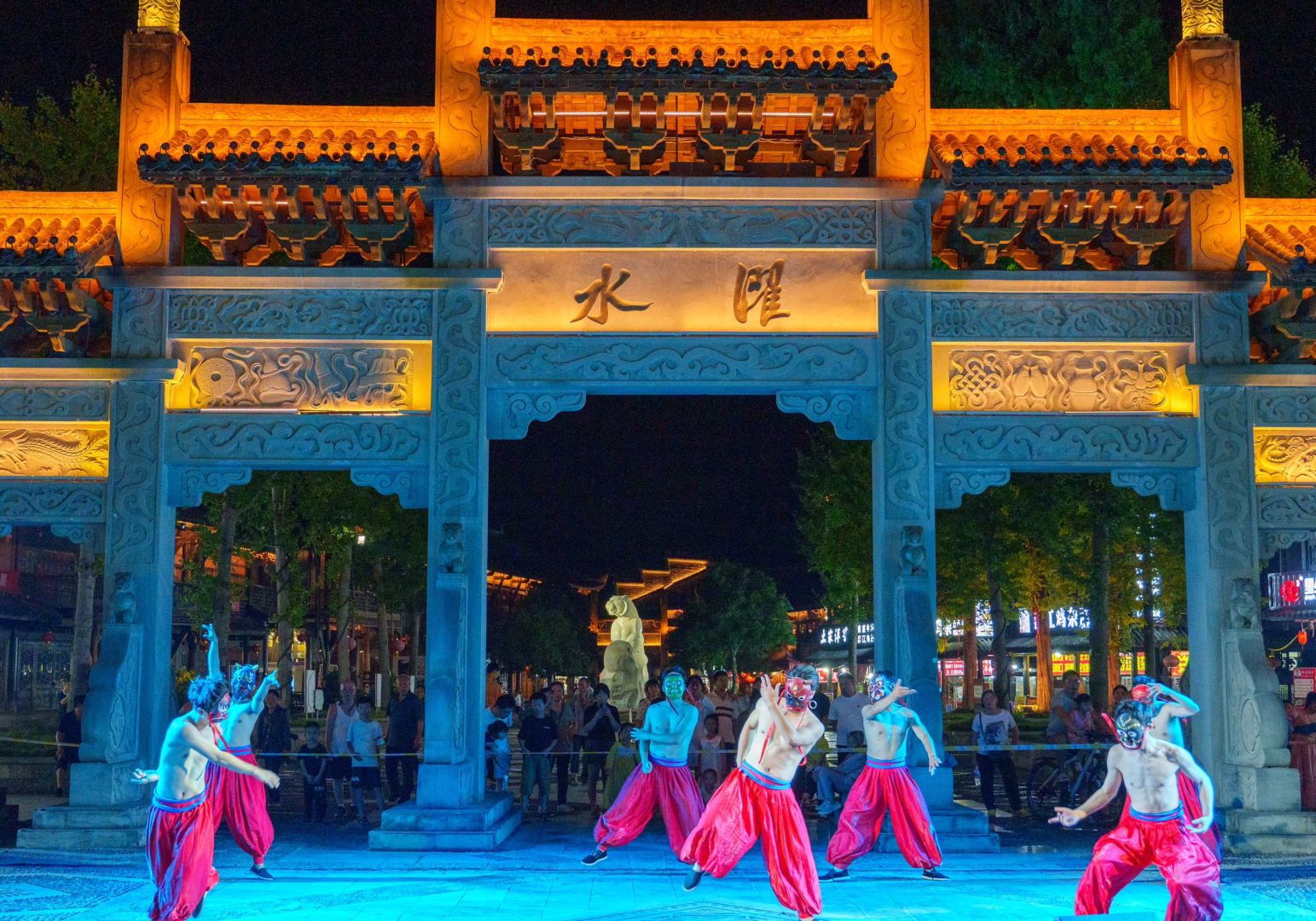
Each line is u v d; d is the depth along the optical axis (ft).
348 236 52.85
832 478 96.58
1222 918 32.89
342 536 99.35
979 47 75.25
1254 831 45.32
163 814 29.25
